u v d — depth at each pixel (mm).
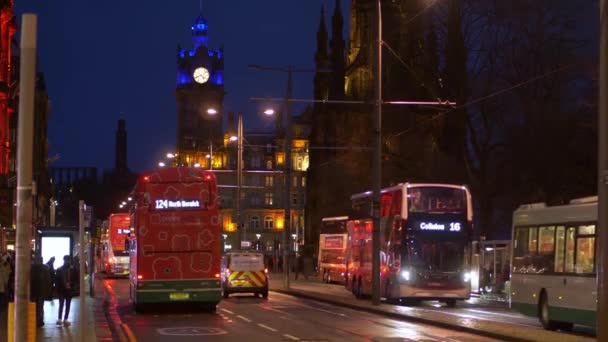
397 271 54500
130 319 42531
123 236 104812
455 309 52688
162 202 45750
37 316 35250
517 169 79000
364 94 140250
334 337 32906
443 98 90312
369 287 57812
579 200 35000
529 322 41500
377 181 51062
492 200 84250
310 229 139125
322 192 127250
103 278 107688
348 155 122000
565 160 74688
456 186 55125
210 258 45906
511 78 78188
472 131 84375
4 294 43094
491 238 85000
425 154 101812
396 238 55156
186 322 40562
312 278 106062
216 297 45781
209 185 46156
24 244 14336
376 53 51594
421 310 46031
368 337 32969
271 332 35156
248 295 67688
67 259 37594
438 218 54438
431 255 54062
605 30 18406
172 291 45469
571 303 34438
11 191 74562
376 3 51875
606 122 18406
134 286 46969
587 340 29859
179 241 45688
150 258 45531
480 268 67125
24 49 14250
